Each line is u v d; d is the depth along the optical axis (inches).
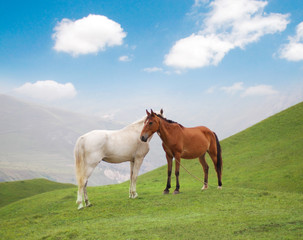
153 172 1254.9
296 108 1427.2
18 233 366.6
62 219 409.4
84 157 433.4
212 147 519.5
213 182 813.2
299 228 251.4
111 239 275.0
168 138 459.2
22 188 1344.7
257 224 275.1
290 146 972.6
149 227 303.1
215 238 246.5
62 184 1540.4
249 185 687.7
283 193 461.1
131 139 462.3
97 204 466.3
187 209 376.5
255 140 1216.2
